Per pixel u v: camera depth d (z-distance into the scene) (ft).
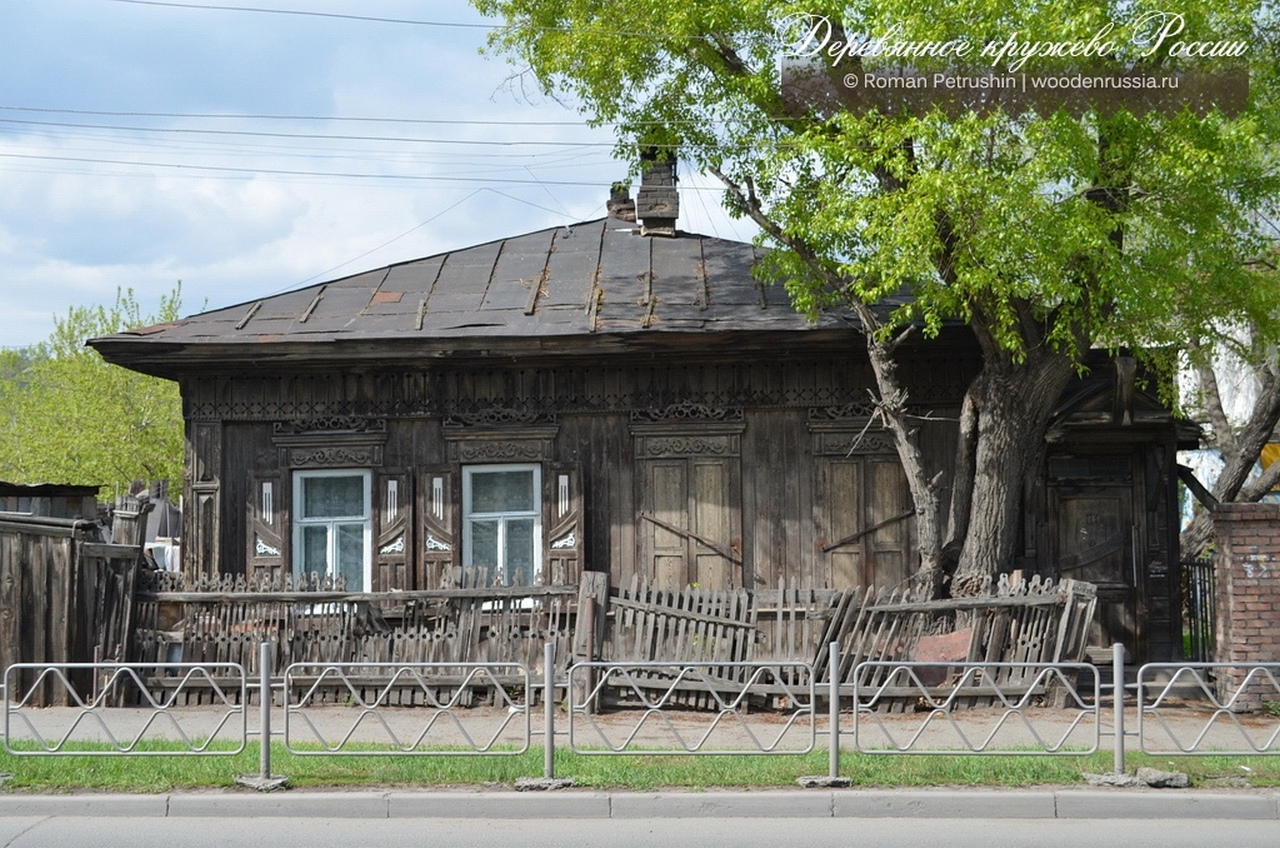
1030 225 41.55
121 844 26.27
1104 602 52.65
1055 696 43.27
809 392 53.06
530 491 53.88
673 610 44.27
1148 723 40.22
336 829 27.66
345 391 53.88
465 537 53.67
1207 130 42.39
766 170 47.14
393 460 53.72
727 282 56.44
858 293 46.39
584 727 39.73
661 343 50.57
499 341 50.60
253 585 45.44
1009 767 31.19
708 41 48.19
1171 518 52.47
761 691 42.91
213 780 30.42
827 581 52.60
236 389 53.88
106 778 30.63
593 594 44.19
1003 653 43.73
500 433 53.42
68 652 43.96
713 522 52.95
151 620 45.19
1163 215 43.93
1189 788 29.94
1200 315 48.19
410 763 31.96
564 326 51.44
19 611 44.14
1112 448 52.65
